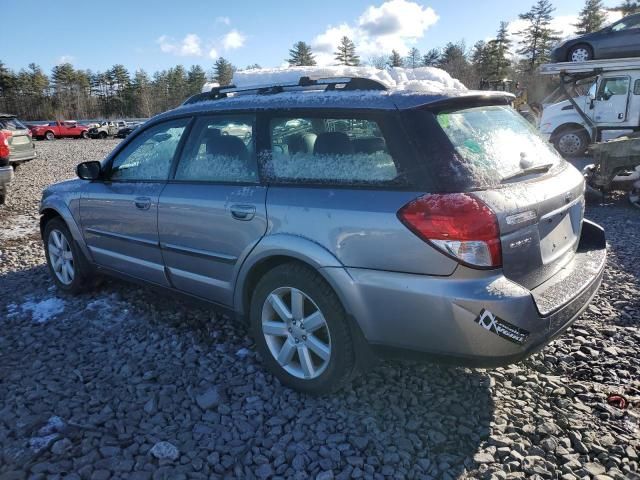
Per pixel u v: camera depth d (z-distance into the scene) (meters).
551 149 3.43
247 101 3.40
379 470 2.54
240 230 3.21
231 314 3.53
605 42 14.26
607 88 14.35
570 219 3.17
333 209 2.79
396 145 2.71
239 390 3.21
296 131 3.10
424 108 2.78
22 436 2.79
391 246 2.60
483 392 3.14
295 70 6.35
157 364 3.54
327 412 2.98
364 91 3.03
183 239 3.61
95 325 4.17
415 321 2.61
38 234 7.31
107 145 30.19
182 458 2.62
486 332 2.48
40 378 3.38
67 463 2.58
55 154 22.72
